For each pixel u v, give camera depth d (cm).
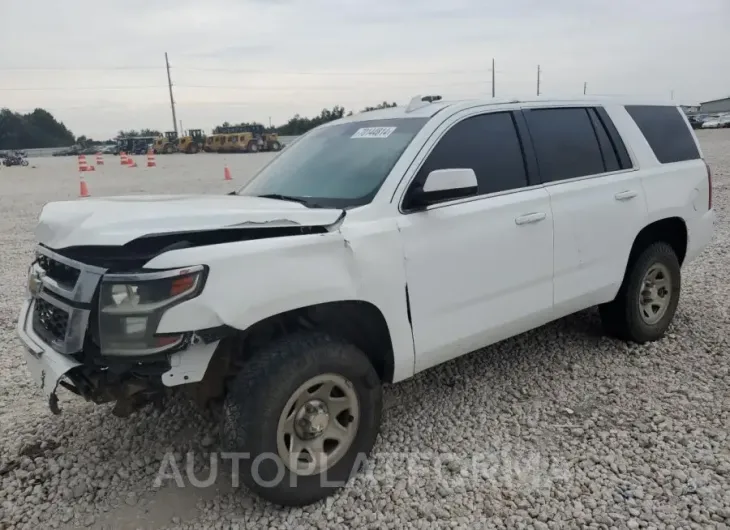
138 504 318
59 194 1820
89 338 280
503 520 296
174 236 281
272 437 287
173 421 400
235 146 5362
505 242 380
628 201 456
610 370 456
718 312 568
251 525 299
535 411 399
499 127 401
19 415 417
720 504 298
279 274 285
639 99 506
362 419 323
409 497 316
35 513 312
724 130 4838
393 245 328
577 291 432
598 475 327
